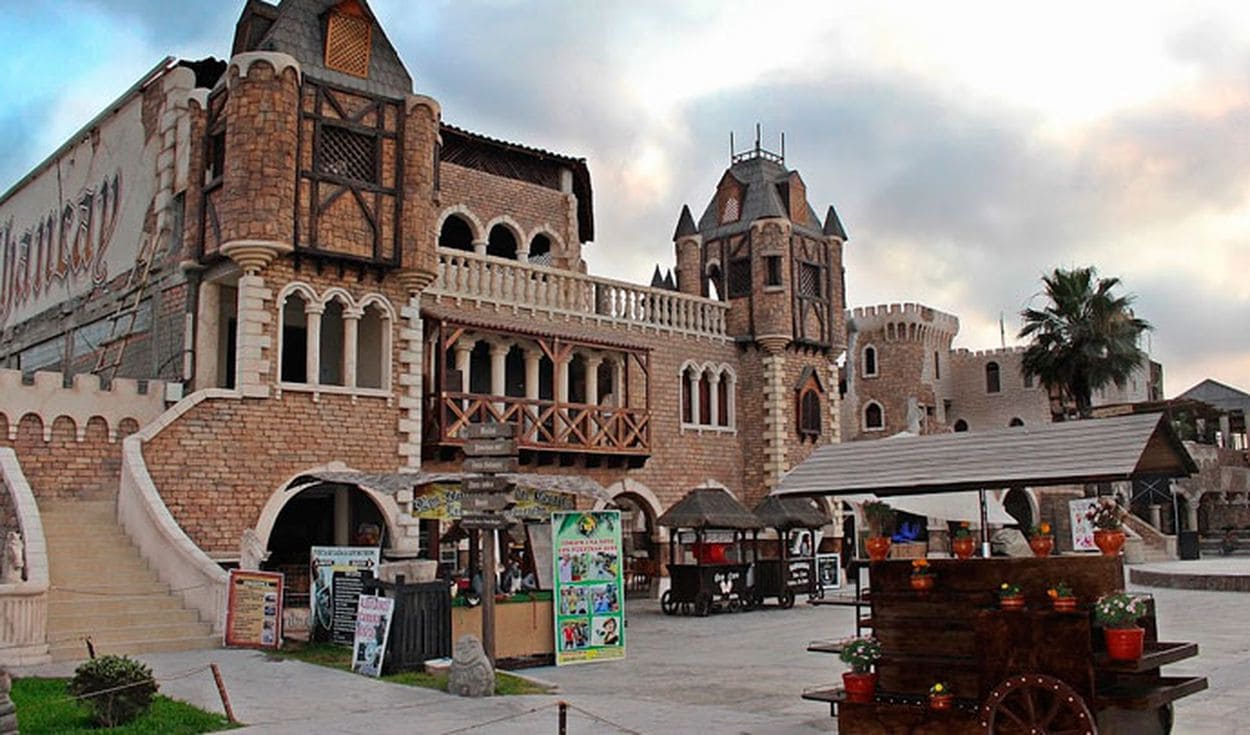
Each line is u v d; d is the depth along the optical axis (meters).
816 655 18.92
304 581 24.59
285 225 23.34
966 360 81.06
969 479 11.33
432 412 26.39
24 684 14.42
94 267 29.94
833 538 37.34
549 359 30.88
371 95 25.27
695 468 34.34
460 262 28.92
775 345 36.09
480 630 17.72
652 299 33.97
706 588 26.64
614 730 12.18
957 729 10.12
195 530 21.95
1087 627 9.27
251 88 23.39
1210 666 16.61
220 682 12.84
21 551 17.02
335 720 12.69
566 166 36.47
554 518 18.41
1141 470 11.74
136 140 28.42
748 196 38.16
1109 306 47.72
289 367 26.97
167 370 25.44
